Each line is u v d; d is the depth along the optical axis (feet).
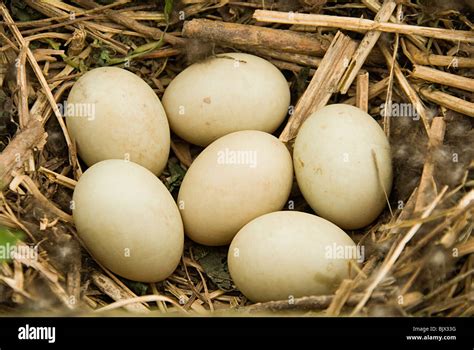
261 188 1.61
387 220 1.63
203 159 1.65
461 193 1.55
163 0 1.82
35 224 1.55
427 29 1.74
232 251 1.57
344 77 1.76
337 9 1.83
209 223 1.62
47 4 1.79
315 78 1.77
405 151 1.63
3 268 1.46
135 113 1.64
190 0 1.81
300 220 1.56
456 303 1.44
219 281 1.65
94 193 1.53
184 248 1.69
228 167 1.62
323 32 1.81
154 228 1.55
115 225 1.53
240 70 1.71
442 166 1.58
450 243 1.47
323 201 1.62
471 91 1.71
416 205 1.55
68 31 1.80
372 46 1.76
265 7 1.83
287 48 1.79
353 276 1.52
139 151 1.65
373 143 1.62
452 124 1.67
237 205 1.61
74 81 1.76
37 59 1.75
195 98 1.70
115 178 1.55
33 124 1.65
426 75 1.72
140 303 1.56
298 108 1.75
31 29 1.78
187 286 1.65
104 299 1.59
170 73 1.83
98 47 1.79
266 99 1.71
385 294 1.45
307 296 1.51
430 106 1.72
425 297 1.44
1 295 1.44
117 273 1.58
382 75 1.80
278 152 1.65
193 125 1.71
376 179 1.60
